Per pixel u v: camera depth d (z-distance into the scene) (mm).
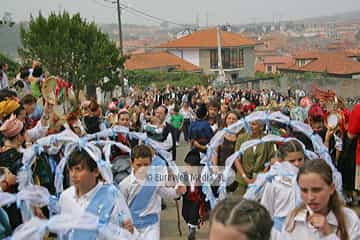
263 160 8094
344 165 10023
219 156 8516
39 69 13781
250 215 2426
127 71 62188
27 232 4430
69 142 7258
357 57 102812
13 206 5852
